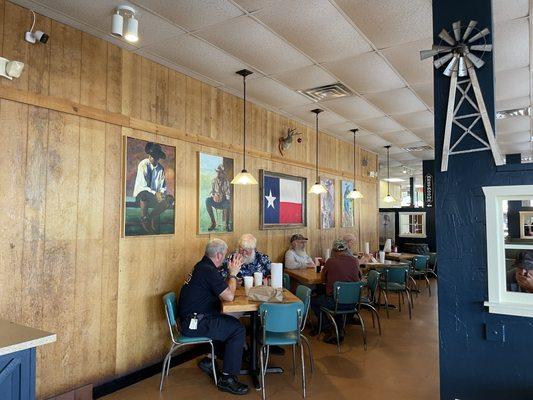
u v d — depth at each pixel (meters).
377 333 4.59
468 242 2.19
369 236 8.23
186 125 3.89
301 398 2.92
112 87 3.19
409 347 4.08
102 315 3.06
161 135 3.61
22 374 1.79
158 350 3.51
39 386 2.64
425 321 5.12
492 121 2.15
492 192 2.12
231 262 3.61
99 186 3.06
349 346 4.11
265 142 5.10
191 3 2.64
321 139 6.53
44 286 2.69
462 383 2.17
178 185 3.78
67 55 2.87
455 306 2.20
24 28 2.62
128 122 3.29
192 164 3.96
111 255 3.14
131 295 3.29
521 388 2.03
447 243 2.24
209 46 3.29
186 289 3.26
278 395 2.97
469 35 2.21
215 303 3.28
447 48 2.25
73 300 2.86
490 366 2.11
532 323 2.02
